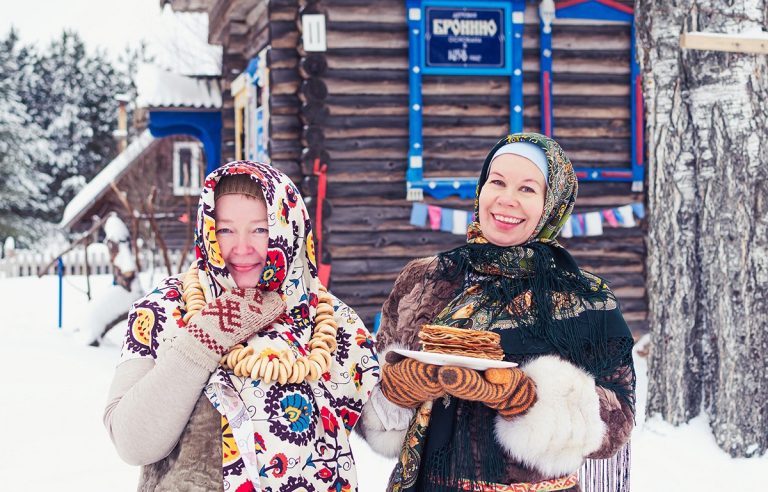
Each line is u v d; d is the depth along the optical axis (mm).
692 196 5520
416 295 2686
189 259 23266
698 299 5504
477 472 2369
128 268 10570
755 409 5184
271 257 2131
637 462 5129
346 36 8648
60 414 6613
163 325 2084
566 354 2445
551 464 2252
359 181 8758
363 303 8797
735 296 5285
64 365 8672
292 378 2088
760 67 5363
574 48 9023
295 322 2215
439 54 8719
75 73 52906
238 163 2133
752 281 5262
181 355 1952
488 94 8852
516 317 2475
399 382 2348
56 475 5086
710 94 5410
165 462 2045
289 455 2045
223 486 2002
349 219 8742
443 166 8828
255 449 2018
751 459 5125
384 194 8789
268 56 9117
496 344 2281
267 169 2168
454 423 2432
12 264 24875
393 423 2479
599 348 2459
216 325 1982
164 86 13992
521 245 2580
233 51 13164
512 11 8781
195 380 1954
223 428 2027
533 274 2547
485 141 8875
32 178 43844
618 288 9227
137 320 2098
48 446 5719
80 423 6352
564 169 2602
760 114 5336
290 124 9195
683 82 5547
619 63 9094
